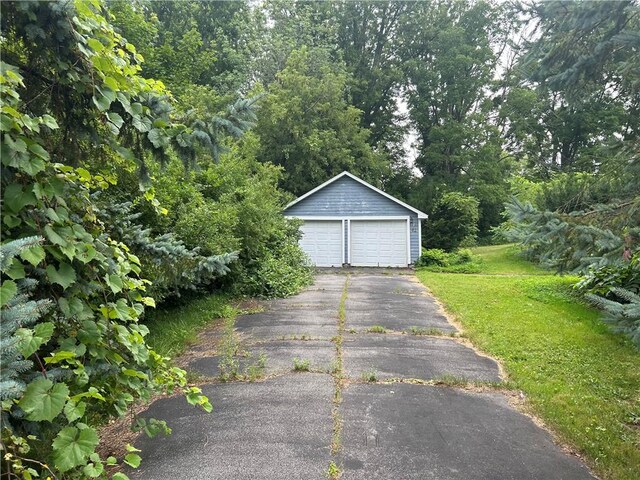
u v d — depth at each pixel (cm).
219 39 2353
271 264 1010
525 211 370
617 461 314
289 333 646
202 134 265
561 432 356
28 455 199
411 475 293
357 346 579
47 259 213
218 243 754
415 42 3102
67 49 219
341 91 2394
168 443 332
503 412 393
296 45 2530
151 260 348
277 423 362
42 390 171
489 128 2845
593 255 354
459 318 738
